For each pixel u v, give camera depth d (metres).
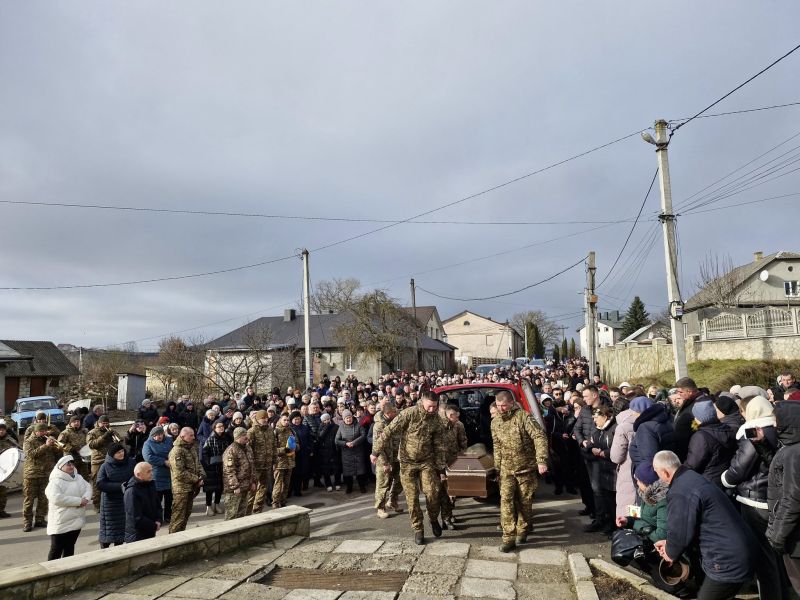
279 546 6.07
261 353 25.28
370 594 4.61
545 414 8.92
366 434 9.74
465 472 6.60
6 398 34.91
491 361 65.06
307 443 9.94
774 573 4.07
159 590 4.79
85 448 10.43
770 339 20.16
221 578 5.06
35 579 4.49
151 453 7.93
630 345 28.83
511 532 5.70
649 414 5.34
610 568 4.95
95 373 39.38
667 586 4.33
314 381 37.78
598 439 6.32
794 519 3.48
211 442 8.71
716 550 3.80
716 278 35.91
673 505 3.97
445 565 5.28
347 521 7.40
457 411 7.17
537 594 4.55
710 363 22.06
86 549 7.28
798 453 3.49
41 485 8.51
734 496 4.54
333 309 49.28
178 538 5.53
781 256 37.44
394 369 39.03
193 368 23.72
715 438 4.71
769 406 4.29
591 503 7.17
